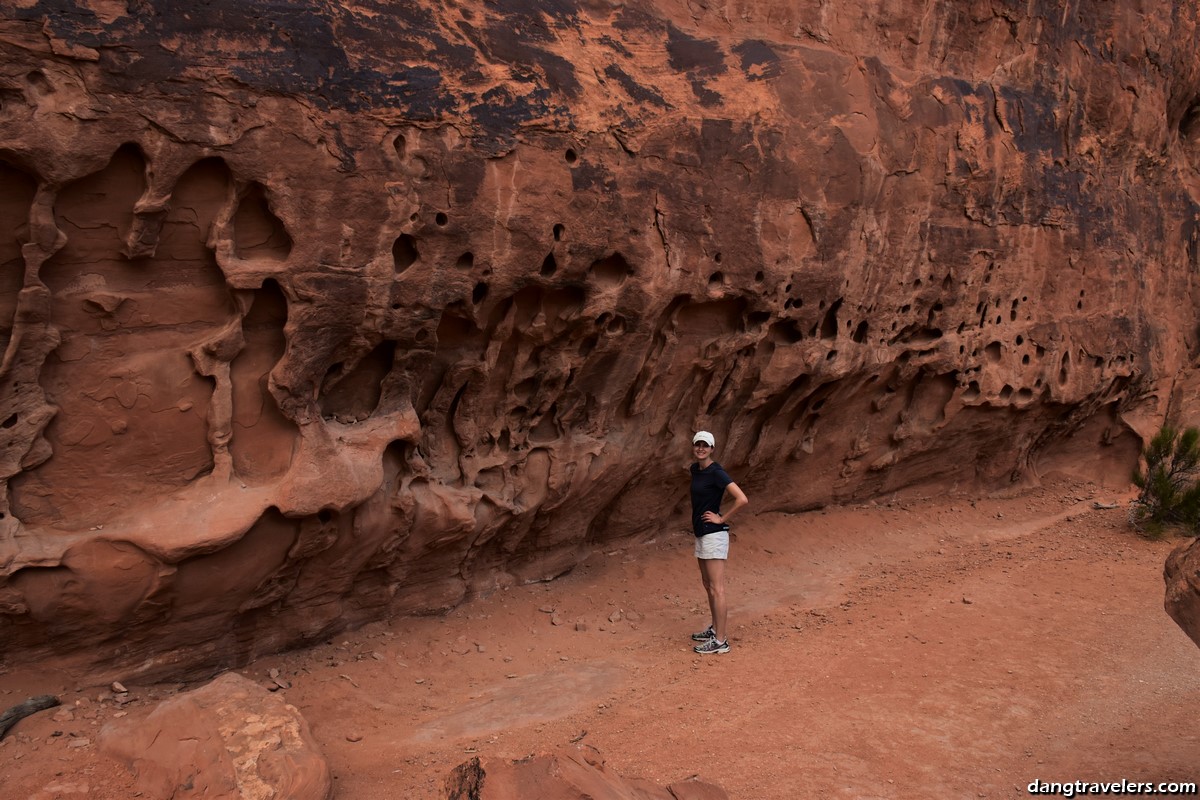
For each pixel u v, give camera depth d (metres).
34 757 4.25
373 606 6.20
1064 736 5.34
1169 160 11.59
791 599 7.52
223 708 4.41
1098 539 9.34
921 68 8.75
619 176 6.27
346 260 5.14
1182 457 9.96
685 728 5.21
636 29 6.75
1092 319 10.37
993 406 9.69
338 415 5.64
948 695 5.77
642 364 6.98
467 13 5.73
